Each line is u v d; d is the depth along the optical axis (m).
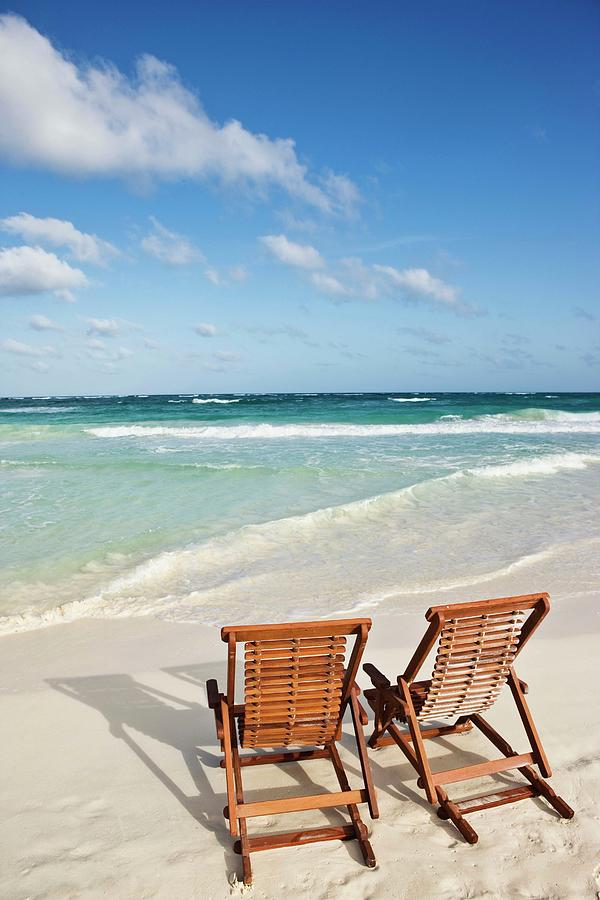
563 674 4.88
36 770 3.62
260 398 74.06
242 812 2.98
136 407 49.53
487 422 30.75
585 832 3.10
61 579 7.21
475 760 3.78
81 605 6.36
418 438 23.02
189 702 4.50
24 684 4.76
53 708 4.38
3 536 8.99
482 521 10.18
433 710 3.53
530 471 14.98
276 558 8.16
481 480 13.80
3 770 3.61
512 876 2.81
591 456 16.67
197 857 2.93
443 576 7.42
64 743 3.92
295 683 3.14
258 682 3.09
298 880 2.78
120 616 6.20
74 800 3.35
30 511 10.54
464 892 2.72
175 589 6.98
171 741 3.97
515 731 4.08
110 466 15.14
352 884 2.76
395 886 2.75
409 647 5.46
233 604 6.51
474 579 7.29
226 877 2.80
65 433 25.38
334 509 10.37
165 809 3.29
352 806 3.15
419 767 3.35
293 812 3.30
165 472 14.39
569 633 5.71
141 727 4.14
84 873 2.81
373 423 31.92
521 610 3.34
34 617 6.08
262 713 3.21
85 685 4.75
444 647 3.29
